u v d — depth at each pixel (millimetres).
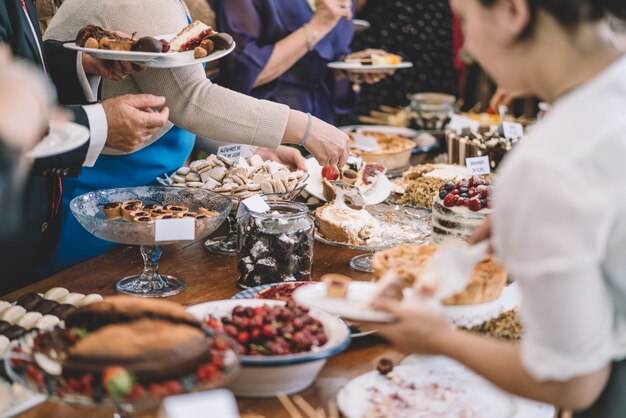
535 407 1786
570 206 1135
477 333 1969
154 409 1687
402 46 5418
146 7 2744
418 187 3346
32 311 2049
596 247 1152
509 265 1222
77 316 1620
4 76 1329
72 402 1383
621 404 1358
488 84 5504
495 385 1326
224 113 2781
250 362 1647
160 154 3131
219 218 2381
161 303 1645
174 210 2477
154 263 2406
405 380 1809
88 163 2293
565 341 1178
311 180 3328
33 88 1346
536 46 1264
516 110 5250
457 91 5621
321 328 1827
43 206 2504
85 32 2523
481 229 1819
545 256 1151
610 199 1149
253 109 2803
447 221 2543
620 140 1164
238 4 3855
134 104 2334
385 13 5336
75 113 2229
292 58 4004
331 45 4289
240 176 2859
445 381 1813
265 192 2836
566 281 1149
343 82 4625
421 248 2078
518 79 1318
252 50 3906
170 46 2557
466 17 1312
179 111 2793
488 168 3268
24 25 2375
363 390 1763
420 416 1657
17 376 1457
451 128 4012
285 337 1749
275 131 2812
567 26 1220
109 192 2617
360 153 3834
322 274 2531
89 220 2270
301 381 1762
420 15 5363
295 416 1656
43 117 1378
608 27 1219
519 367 1277
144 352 1443
